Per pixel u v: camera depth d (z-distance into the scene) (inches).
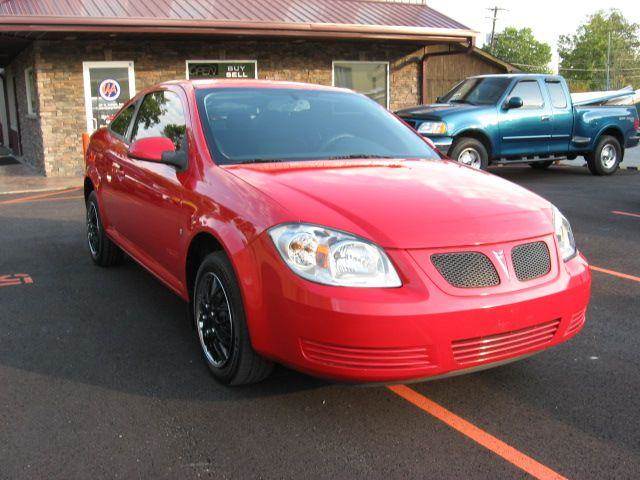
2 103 902.4
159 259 174.7
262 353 123.3
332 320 110.4
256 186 132.0
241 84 181.2
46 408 129.7
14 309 190.4
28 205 393.4
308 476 106.7
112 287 213.0
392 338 109.9
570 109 491.2
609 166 535.2
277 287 116.9
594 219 337.7
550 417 127.0
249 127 162.7
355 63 679.7
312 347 114.2
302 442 117.3
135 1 559.8
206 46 605.3
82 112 563.2
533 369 149.9
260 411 128.6
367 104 191.8
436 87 753.0
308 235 115.6
